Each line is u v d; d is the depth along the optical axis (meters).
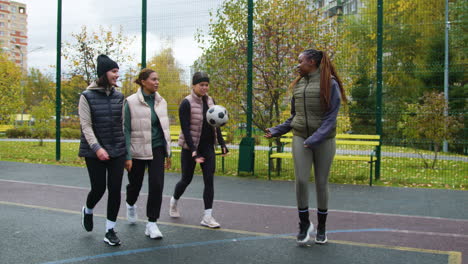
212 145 5.23
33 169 10.14
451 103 11.06
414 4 10.05
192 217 5.68
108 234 4.43
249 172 9.48
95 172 4.38
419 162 12.72
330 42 9.46
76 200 6.71
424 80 10.56
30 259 3.97
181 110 5.08
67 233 4.86
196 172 9.84
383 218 5.68
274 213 5.95
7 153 14.63
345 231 5.05
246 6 9.97
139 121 4.63
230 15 9.92
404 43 9.93
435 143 11.39
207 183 5.18
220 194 7.33
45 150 16.23
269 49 10.00
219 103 10.04
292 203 6.63
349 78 9.23
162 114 4.79
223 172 9.79
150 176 4.70
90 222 4.73
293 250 4.30
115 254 4.13
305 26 9.71
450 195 7.28
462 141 10.77
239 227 5.19
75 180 8.62
